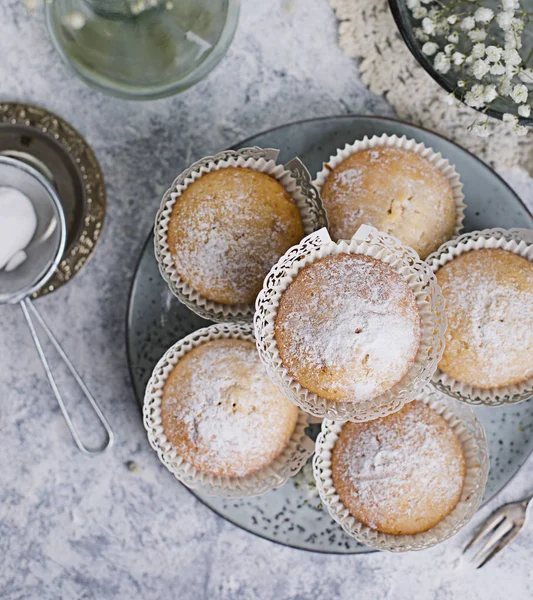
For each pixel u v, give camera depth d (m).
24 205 0.54
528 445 0.55
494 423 0.55
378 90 0.57
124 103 0.57
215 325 0.53
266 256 0.51
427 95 0.57
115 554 0.59
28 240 0.55
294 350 0.49
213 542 0.59
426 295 0.50
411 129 0.54
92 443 0.58
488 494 0.55
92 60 0.51
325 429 0.53
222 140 0.58
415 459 0.52
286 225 0.52
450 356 0.52
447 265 0.53
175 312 0.55
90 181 0.57
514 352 0.52
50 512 0.59
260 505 0.56
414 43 0.53
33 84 0.57
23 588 0.59
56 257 0.55
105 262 0.58
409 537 0.53
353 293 0.48
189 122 0.58
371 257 0.50
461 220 0.55
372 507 0.52
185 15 0.48
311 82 0.58
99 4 0.47
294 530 0.56
